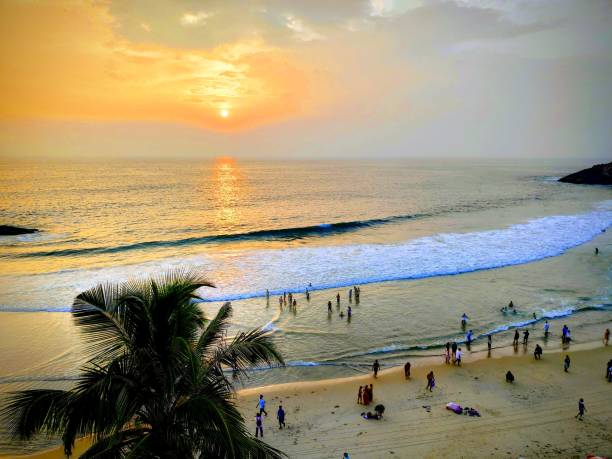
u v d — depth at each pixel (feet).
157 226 190.29
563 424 50.44
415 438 48.11
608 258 130.21
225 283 105.91
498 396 57.11
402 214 228.43
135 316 23.44
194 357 20.48
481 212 236.84
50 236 167.94
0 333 77.66
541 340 74.95
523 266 121.39
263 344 26.16
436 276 111.96
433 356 69.41
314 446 46.83
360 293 98.84
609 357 68.39
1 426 50.01
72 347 72.33
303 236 167.02
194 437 22.04
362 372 64.49
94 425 20.89
